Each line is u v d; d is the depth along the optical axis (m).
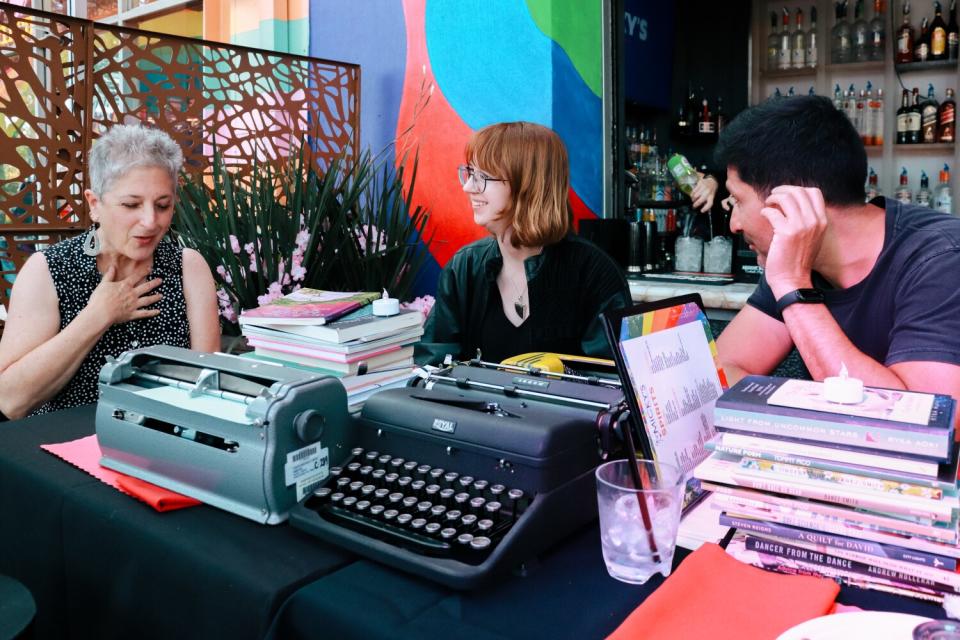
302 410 1.12
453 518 0.98
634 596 0.90
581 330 2.13
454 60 3.39
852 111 3.87
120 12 5.29
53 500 1.26
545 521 0.97
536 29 3.07
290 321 1.46
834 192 1.35
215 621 0.99
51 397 1.86
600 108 3.34
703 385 1.20
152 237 1.88
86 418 1.65
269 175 3.11
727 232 3.75
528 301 2.12
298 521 1.05
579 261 2.09
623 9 3.34
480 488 1.02
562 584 0.93
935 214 1.42
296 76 3.61
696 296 1.27
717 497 0.95
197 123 3.35
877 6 3.75
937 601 0.84
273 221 2.91
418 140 3.57
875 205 1.47
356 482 1.10
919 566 0.84
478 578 0.88
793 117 1.33
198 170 3.22
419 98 3.55
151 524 1.11
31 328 1.86
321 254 3.03
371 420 1.18
